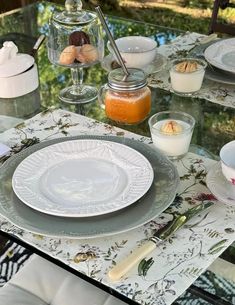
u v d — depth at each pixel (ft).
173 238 2.87
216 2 6.13
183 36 5.54
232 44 4.95
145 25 5.86
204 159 3.59
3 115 4.23
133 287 2.58
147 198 3.06
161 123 3.72
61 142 3.61
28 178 3.25
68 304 3.77
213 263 3.00
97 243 2.86
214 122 4.11
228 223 2.98
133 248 2.82
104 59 4.93
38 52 5.36
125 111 3.99
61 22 4.48
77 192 3.14
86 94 4.53
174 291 2.56
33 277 4.04
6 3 6.57
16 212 2.98
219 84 4.58
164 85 4.57
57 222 2.90
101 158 3.45
